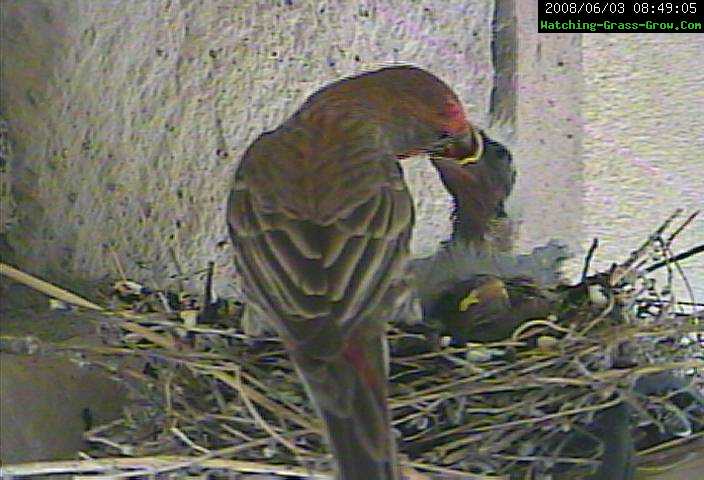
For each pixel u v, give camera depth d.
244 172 2.18
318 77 2.98
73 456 2.27
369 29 3.07
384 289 1.93
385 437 1.74
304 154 2.18
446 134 2.59
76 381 2.35
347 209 2.00
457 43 3.20
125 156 2.68
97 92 2.63
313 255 1.91
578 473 2.25
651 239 2.83
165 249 2.74
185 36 2.77
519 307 2.50
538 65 3.37
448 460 2.18
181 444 2.17
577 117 3.53
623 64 3.59
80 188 2.61
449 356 2.26
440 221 3.16
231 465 2.08
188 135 2.78
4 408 2.21
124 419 2.29
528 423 2.20
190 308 2.48
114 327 2.32
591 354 2.25
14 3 2.48
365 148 2.22
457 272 2.66
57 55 2.55
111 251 2.66
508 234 3.12
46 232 2.56
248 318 2.23
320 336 1.80
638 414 2.37
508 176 2.81
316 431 2.10
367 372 1.81
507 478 2.22
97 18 2.61
